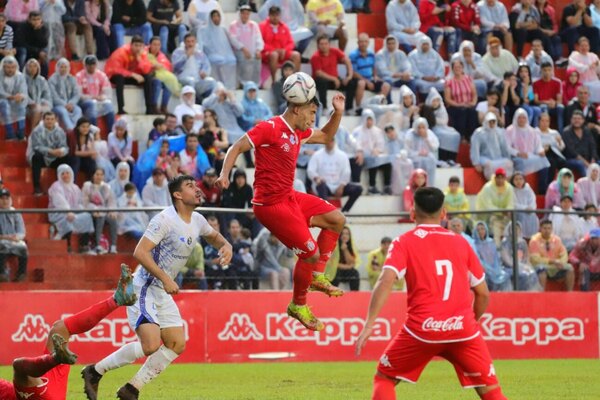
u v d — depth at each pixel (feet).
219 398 88.99
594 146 173.17
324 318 126.21
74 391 93.91
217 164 151.94
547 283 129.70
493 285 128.36
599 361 126.31
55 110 153.69
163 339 78.18
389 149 163.12
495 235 128.47
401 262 59.06
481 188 167.32
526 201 157.38
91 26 165.37
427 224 60.54
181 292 123.24
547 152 171.22
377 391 59.67
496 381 59.93
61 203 141.18
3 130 152.35
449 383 102.63
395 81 174.50
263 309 124.98
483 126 168.66
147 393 93.15
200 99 165.48
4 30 156.25
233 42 170.19
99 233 121.49
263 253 124.98
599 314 130.31
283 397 89.76
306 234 72.28
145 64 162.30
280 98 167.73
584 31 191.93
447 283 59.06
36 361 62.90
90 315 72.49
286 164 71.46
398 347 59.36
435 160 163.94
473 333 59.16
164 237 76.23
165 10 169.78
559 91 179.93
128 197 141.49
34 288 120.88
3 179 149.59
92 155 148.77
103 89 157.79
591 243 130.52
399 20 180.65
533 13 188.65
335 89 171.83
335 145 156.56
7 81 152.35
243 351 124.26
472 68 176.96
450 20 184.85
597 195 161.58
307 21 179.11
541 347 129.39
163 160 147.13
